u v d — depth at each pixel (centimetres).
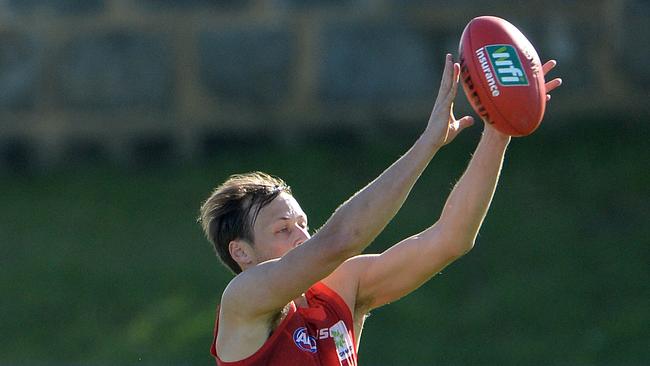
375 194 1388
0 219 4006
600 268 3406
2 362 3294
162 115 4534
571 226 3597
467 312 3312
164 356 3269
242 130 4512
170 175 4275
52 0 4566
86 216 3978
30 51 4572
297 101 4494
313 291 1591
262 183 1580
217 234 1577
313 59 4488
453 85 1434
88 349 3334
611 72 4300
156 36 4544
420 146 1409
